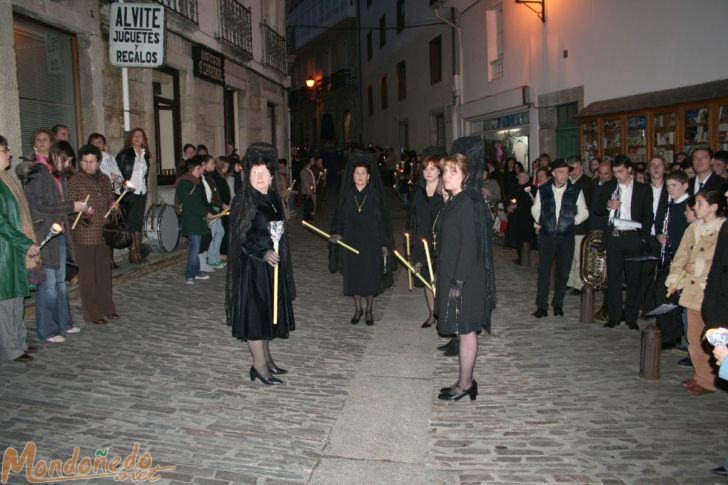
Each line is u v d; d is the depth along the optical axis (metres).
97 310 7.38
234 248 5.39
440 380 5.80
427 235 7.09
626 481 3.99
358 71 38.81
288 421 4.87
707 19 11.55
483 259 5.01
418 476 4.08
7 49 8.22
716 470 4.09
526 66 18.30
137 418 4.84
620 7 13.90
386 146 34.22
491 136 21.58
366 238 7.43
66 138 8.17
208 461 4.21
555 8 16.56
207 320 7.71
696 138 11.74
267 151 5.37
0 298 5.70
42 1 8.95
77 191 7.07
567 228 7.77
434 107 26.81
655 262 7.19
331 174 32.81
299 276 10.89
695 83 11.91
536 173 11.49
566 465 4.20
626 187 7.27
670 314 6.53
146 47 10.36
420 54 28.41
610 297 7.41
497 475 4.08
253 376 5.69
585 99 15.38
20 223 5.94
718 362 3.70
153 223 10.54
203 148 11.45
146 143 10.32
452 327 5.05
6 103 8.20
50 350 6.38
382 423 4.86
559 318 7.91
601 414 5.00
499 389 5.56
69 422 4.73
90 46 10.23
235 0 17.09
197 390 5.44
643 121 13.08
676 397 5.32
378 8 34.38
